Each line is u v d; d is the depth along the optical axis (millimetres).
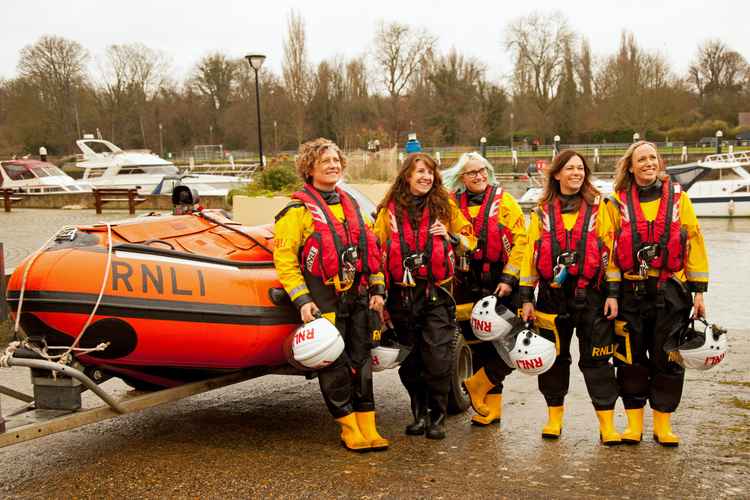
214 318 4328
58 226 20375
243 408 5680
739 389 6082
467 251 5020
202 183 30766
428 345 4734
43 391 4148
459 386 5434
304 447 4676
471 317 4820
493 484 4004
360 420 4637
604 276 4586
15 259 12773
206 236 4840
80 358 4191
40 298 4004
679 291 4508
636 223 4430
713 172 28906
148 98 88688
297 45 63812
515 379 6582
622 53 74125
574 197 4668
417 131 74750
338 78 77250
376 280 4574
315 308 4371
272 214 13539
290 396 6043
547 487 3953
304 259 4465
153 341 4203
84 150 35344
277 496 3865
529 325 4773
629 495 3834
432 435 4809
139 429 5105
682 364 4539
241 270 4598
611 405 4676
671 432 4781
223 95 91375
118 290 4074
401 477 4117
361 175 16328
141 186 33344
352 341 4574
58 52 81125
